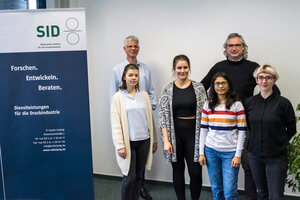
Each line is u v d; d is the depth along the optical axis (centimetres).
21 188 229
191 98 225
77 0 333
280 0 265
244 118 205
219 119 207
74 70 215
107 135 345
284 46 269
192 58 301
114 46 328
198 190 240
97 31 331
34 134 222
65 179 229
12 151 224
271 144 193
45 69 215
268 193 212
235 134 209
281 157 195
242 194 296
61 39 212
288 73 272
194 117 228
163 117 230
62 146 225
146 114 228
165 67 311
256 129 198
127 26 319
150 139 234
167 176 324
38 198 230
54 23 210
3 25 209
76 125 222
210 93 213
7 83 215
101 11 327
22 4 302
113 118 220
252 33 278
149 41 313
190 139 229
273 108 192
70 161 227
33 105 219
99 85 340
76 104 220
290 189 282
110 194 305
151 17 309
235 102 207
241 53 241
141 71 281
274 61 274
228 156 209
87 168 228
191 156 230
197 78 302
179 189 244
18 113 219
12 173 226
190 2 294
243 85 238
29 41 211
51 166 227
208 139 216
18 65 213
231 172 209
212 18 288
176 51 305
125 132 218
